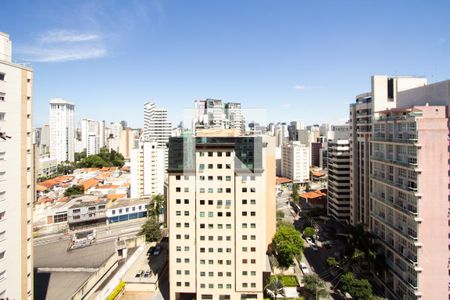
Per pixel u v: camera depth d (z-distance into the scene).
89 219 111.81
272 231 79.75
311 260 81.31
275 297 63.59
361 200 90.75
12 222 38.25
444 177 51.03
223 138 62.69
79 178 184.88
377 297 54.34
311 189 167.62
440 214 51.09
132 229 109.50
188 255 63.50
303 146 189.25
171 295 63.41
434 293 51.00
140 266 77.06
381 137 66.56
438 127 51.12
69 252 80.00
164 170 146.25
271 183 79.56
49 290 57.56
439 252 51.06
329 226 102.94
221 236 63.00
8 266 37.62
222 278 62.94
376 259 61.38
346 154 106.50
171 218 63.75
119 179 178.12
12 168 38.19
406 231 55.72
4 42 37.97
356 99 96.25
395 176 59.84
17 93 38.84
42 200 127.44
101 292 60.84
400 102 70.81
